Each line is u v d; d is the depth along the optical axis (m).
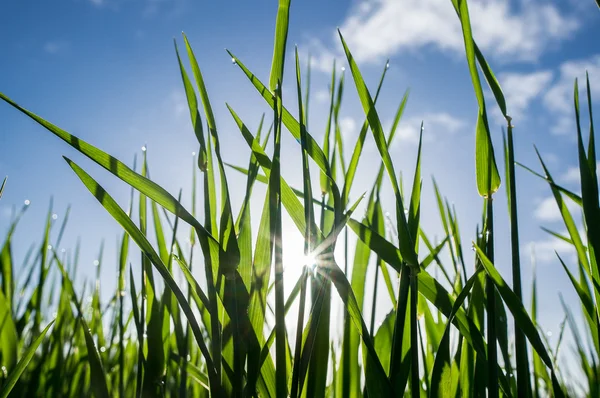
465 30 0.16
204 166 0.16
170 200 0.14
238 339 0.14
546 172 0.19
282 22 0.15
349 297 0.15
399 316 0.15
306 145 0.16
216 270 0.14
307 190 0.14
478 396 0.17
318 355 0.15
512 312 0.15
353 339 0.17
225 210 0.15
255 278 0.15
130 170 0.14
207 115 0.15
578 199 0.18
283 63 0.15
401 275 0.15
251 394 0.14
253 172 0.16
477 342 0.16
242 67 0.15
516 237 0.15
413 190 0.16
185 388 0.19
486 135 0.16
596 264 0.15
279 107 0.15
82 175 0.14
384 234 0.19
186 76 0.16
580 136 0.15
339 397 0.18
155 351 0.17
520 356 0.15
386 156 0.15
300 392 0.14
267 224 0.15
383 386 0.14
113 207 0.14
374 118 0.15
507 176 0.16
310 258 0.15
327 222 0.18
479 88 0.16
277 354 0.14
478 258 0.16
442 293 0.17
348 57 0.16
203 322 0.18
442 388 0.15
